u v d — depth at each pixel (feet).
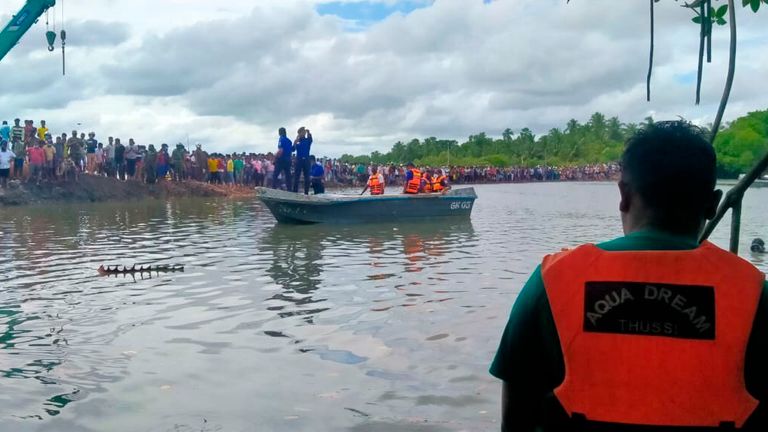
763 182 163.53
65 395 17.26
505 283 31.42
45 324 24.47
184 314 25.77
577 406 5.63
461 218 69.36
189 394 17.25
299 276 33.91
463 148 426.51
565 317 5.75
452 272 34.78
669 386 5.42
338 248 45.16
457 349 20.71
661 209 6.03
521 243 47.88
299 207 62.28
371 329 23.20
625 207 6.40
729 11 7.85
